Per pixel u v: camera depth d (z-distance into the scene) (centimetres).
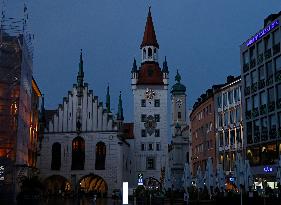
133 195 5703
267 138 5356
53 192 8706
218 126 7262
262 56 5562
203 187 5125
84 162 8481
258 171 5512
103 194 8431
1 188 4622
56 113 8694
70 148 8550
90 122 8612
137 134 10088
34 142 7150
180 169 13362
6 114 4853
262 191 4503
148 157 9962
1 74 4922
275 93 5191
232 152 6675
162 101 10281
